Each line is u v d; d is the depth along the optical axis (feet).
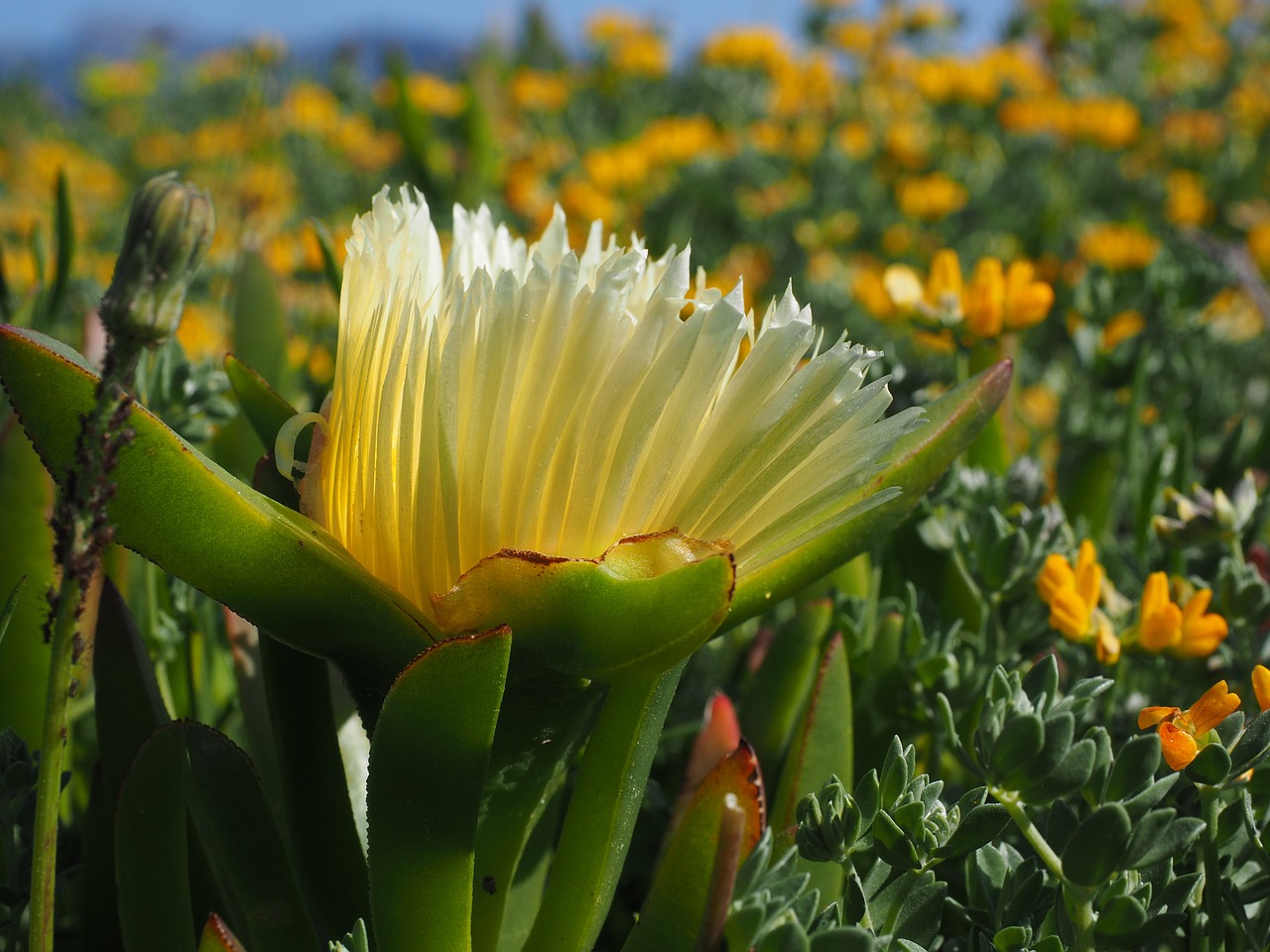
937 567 1.30
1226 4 5.28
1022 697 1.00
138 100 6.31
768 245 3.37
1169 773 1.05
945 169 3.91
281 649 0.99
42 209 3.82
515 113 4.51
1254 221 3.22
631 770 0.95
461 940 0.93
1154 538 1.42
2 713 1.11
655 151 3.42
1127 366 1.65
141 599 1.28
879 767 1.16
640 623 0.89
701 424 0.93
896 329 2.60
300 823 1.00
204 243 0.83
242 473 1.33
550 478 0.92
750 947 0.90
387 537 0.93
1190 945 0.99
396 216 0.97
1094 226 3.38
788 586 0.97
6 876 1.05
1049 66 5.11
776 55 4.80
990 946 0.97
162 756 0.96
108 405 0.83
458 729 0.90
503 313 0.91
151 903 0.96
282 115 4.43
